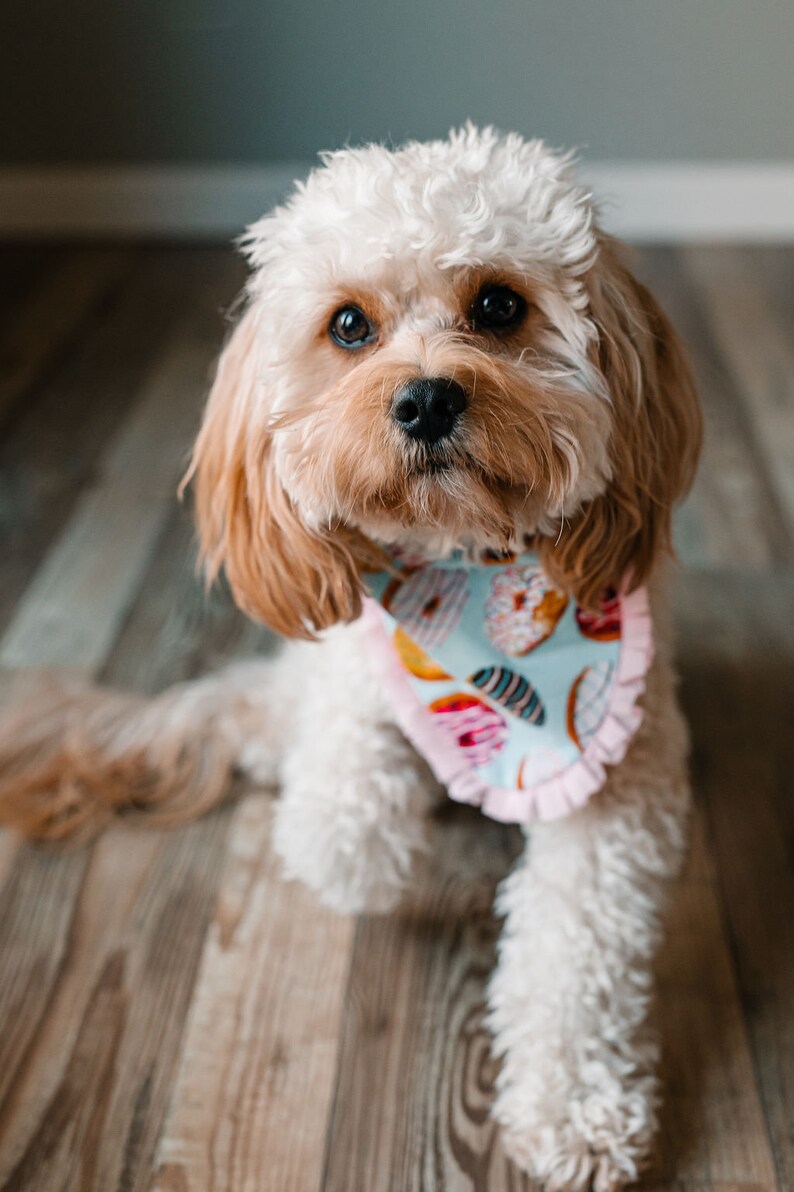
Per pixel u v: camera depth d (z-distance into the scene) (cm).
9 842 153
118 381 264
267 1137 117
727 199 336
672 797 124
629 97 327
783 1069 122
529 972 120
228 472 125
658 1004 129
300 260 111
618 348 115
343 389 108
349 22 321
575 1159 111
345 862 126
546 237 108
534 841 126
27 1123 119
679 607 187
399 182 108
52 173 348
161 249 341
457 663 123
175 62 331
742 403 246
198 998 132
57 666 180
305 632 130
